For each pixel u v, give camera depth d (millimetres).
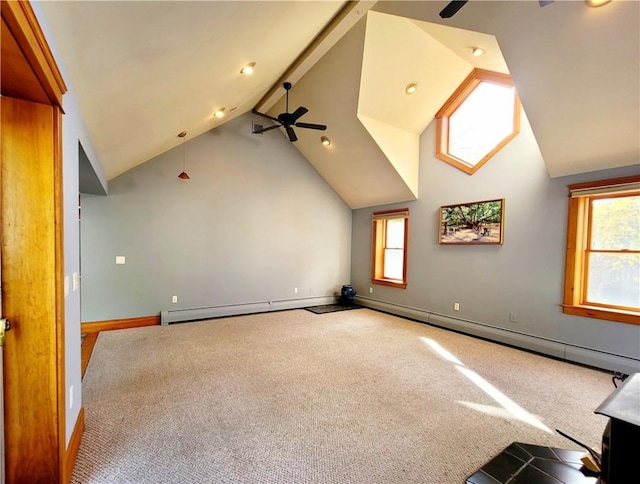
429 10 3025
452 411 2453
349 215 7086
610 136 3078
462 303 4801
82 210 4488
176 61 2383
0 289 1400
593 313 3457
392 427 2225
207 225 5383
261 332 4586
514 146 4152
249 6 2205
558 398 2689
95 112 2418
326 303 6754
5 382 1496
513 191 4172
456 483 1705
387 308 6027
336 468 1808
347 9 3170
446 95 4859
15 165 1495
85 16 1467
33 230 1522
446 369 3297
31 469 1545
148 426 2188
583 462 1797
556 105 3105
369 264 6621
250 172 5801
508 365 3432
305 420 2293
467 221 4699
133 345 3908
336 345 4039
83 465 1793
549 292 3830
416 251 5543
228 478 1716
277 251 6125
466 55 3977
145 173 4875
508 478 1733
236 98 4184
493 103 4473
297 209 6363
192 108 3627
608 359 3320
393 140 5121
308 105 5082
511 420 2340
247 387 2809
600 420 2352
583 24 2465
